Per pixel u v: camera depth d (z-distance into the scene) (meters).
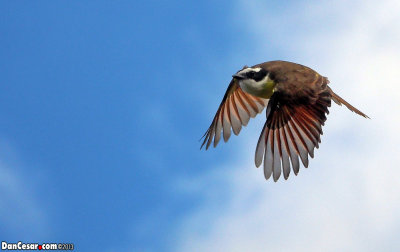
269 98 17.47
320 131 16.52
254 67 17.45
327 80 17.09
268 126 16.92
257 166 16.83
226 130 18.97
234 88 18.88
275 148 16.80
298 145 16.62
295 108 16.78
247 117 18.84
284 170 16.62
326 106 16.66
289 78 17.00
